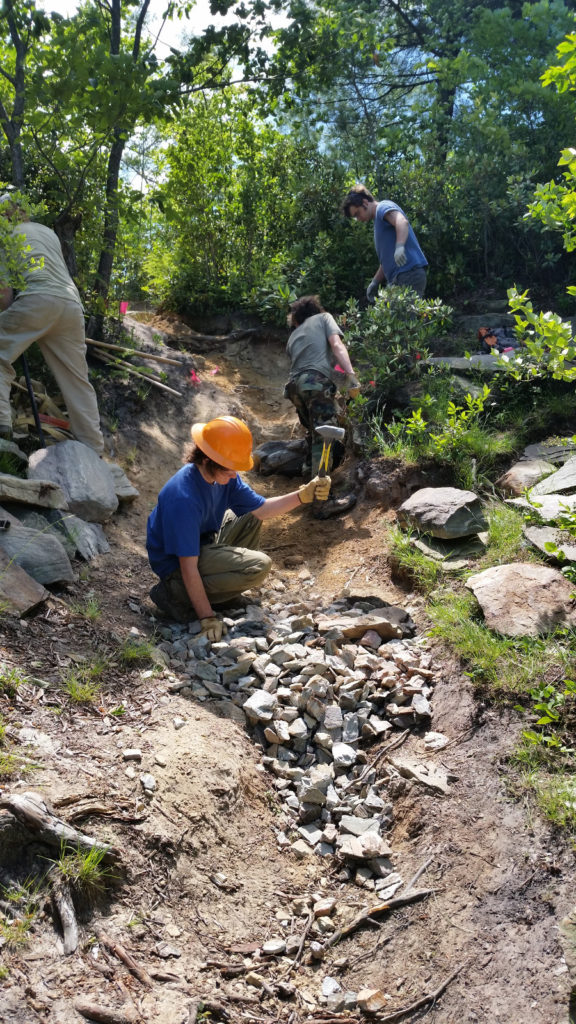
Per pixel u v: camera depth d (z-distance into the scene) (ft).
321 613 14.25
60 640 12.03
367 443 18.75
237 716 11.55
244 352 27.30
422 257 21.04
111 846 8.37
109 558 15.44
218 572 13.46
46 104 18.93
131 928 8.02
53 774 9.11
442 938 8.63
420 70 32.04
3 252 14.73
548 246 25.11
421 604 13.83
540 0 29.35
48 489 14.70
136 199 21.66
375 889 9.49
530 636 11.59
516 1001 7.76
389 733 11.48
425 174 26.84
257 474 20.84
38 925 7.60
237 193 29.84
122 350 21.42
